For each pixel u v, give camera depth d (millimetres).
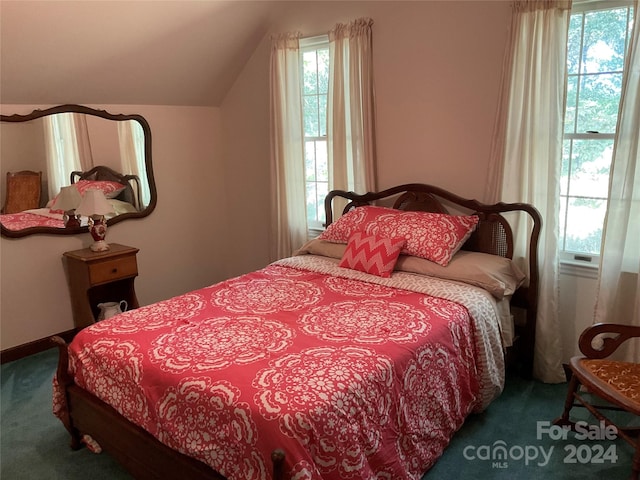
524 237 2975
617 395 1949
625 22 2580
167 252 4293
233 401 1647
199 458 1724
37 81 3199
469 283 2691
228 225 4734
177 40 3521
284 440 1523
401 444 1927
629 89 2443
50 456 2375
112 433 2082
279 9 3809
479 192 3146
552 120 2705
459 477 2121
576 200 2889
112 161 3793
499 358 2547
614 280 2623
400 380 1927
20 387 3045
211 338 2105
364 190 3580
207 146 4469
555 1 2604
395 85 3379
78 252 3543
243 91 4266
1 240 3283
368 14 3398
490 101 3008
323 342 2037
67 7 2838
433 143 3289
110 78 3521
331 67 3564
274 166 3990
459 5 3027
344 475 1629
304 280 2895
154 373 1882
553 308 2852
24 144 3307
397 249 2857
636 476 1909
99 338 2180
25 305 3451
